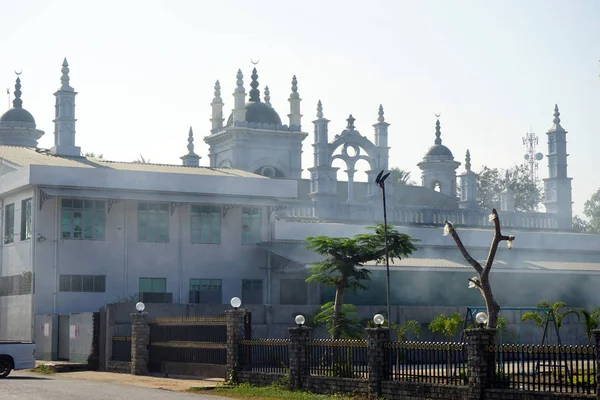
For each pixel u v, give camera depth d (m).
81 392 25.64
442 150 71.88
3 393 24.78
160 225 47.72
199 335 32.75
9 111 73.50
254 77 65.69
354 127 57.19
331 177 55.53
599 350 18.98
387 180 56.75
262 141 61.44
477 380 21.27
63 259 45.16
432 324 39.81
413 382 23.03
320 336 40.47
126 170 46.06
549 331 44.47
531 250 54.72
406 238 36.53
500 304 51.12
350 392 24.75
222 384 28.70
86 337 39.88
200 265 48.25
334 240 36.38
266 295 49.34
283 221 50.38
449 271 48.22
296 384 26.41
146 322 35.22
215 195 47.97
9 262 47.81
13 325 46.62
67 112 51.75
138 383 30.22
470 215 58.88
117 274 46.38
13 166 47.12
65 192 44.50
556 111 63.69
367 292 47.88
